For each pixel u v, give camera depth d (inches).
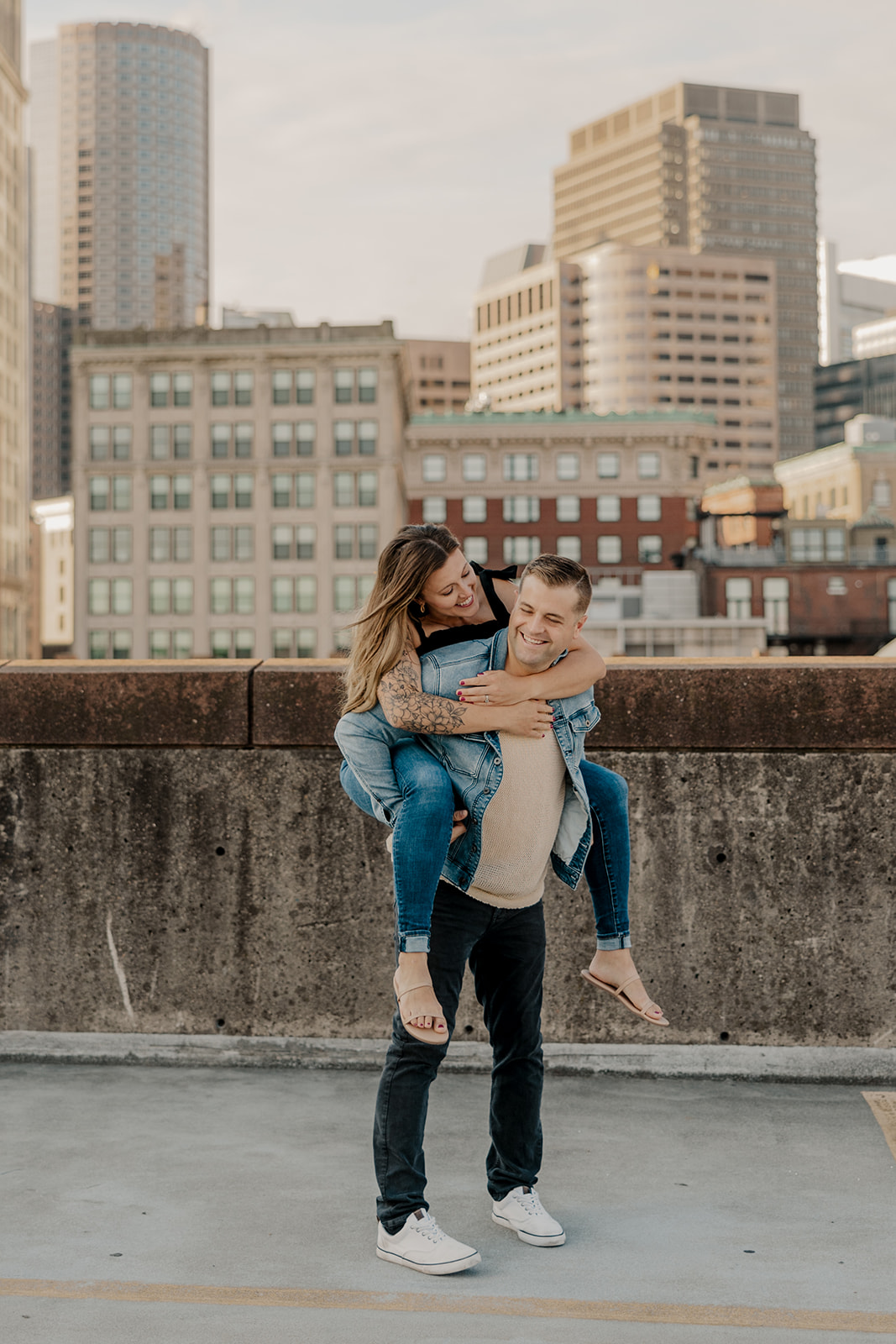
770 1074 173.9
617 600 2903.5
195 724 183.5
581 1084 172.6
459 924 123.0
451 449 3275.1
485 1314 107.4
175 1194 133.3
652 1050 177.2
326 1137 150.8
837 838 178.4
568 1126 155.6
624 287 7790.4
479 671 120.7
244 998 183.2
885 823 177.9
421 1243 116.6
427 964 117.3
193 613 3038.9
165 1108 161.3
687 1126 155.9
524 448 3275.1
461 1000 180.7
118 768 185.8
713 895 179.3
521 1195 125.0
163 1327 104.7
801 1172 140.6
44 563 6269.7
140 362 3024.1
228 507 3034.0
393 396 3004.4
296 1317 106.8
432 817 116.5
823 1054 175.0
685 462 3282.5
